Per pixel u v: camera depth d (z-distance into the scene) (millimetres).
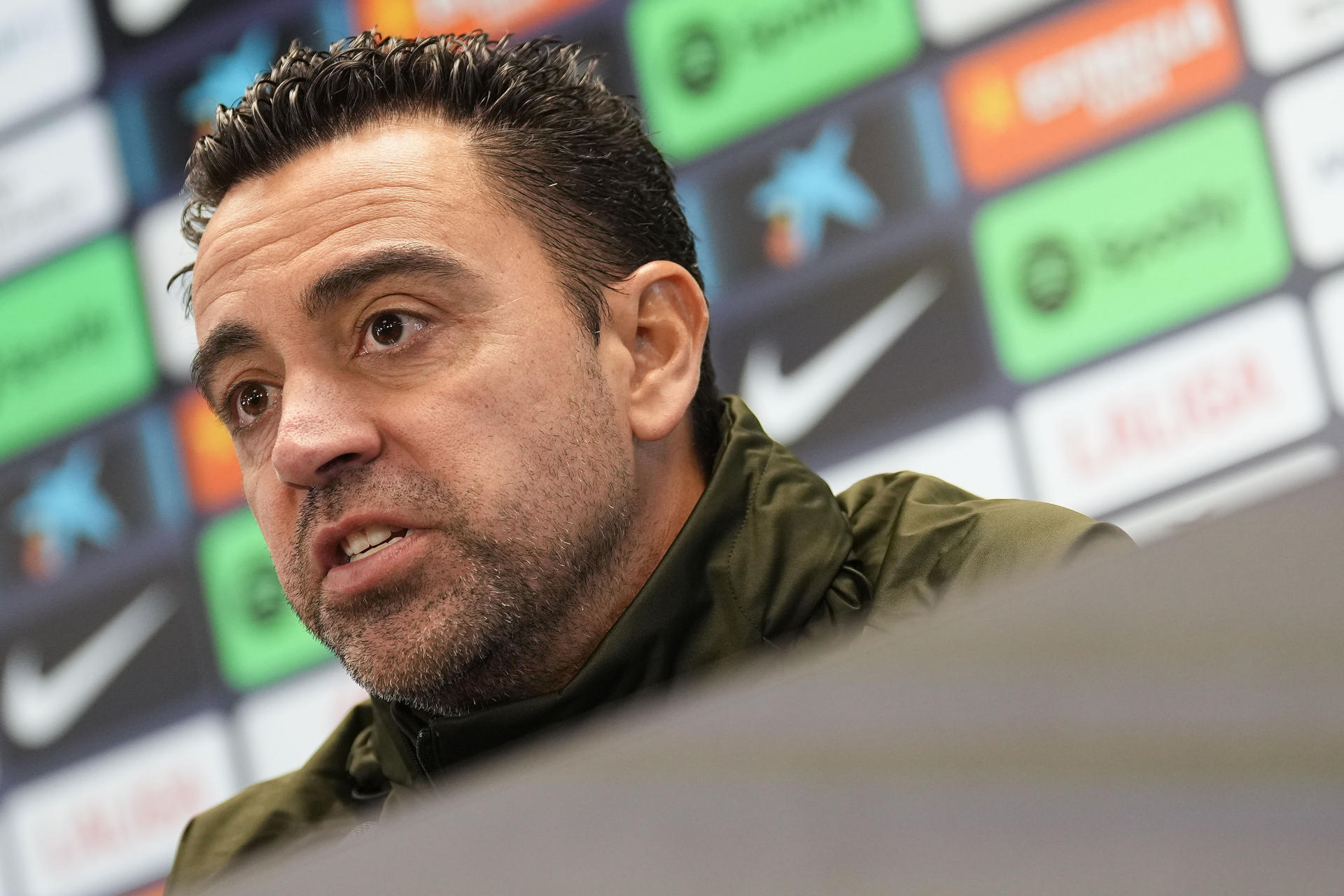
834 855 309
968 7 5812
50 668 6719
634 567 2434
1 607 6793
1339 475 367
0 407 6918
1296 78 5375
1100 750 313
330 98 2406
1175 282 5434
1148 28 5566
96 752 6609
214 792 6477
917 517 2555
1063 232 5578
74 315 6875
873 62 5895
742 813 324
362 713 2994
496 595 2234
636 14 6164
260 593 6520
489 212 2350
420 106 2426
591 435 2342
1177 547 371
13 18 7008
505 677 2340
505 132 2434
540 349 2311
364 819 2777
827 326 5801
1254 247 5352
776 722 354
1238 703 312
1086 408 5457
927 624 393
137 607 6660
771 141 5969
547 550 2273
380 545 2238
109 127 6863
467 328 2275
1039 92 5684
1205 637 330
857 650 388
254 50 6688
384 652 2225
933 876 299
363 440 2201
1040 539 2369
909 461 5637
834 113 5918
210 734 6500
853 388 5742
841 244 5828
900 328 5727
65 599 6742
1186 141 5477
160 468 6711
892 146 5828
